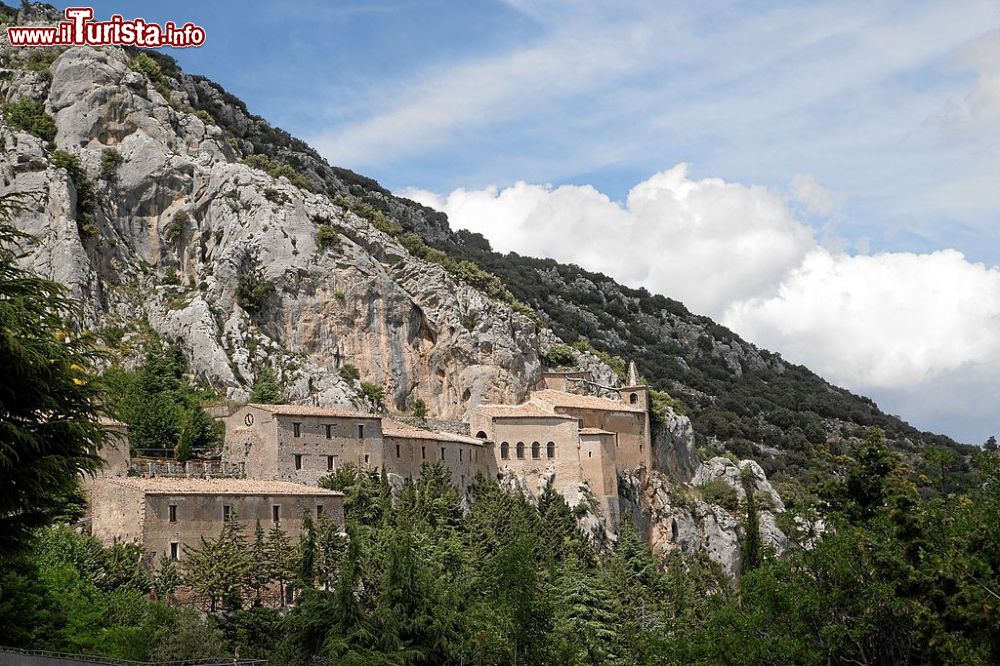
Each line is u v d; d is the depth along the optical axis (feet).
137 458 470.39
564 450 545.03
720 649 286.05
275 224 587.27
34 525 215.92
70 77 627.05
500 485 529.04
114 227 598.75
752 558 435.94
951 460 327.26
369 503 448.65
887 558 275.39
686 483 633.61
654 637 344.49
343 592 353.72
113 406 227.81
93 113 617.62
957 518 289.12
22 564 298.56
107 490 402.72
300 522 422.41
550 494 523.70
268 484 432.66
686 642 312.91
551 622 395.34
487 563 430.61
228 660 318.45
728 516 607.78
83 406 219.61
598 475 545.85
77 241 561.02
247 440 465.88
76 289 547.90
